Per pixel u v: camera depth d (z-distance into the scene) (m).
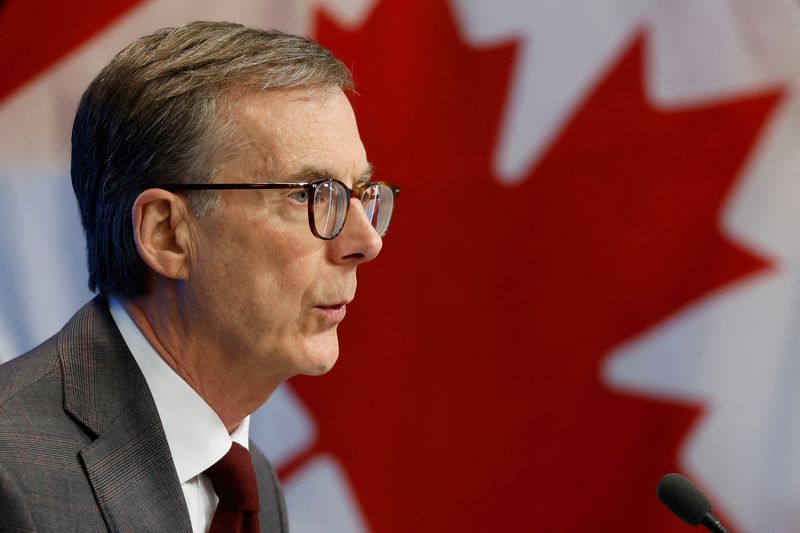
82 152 4.77
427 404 9.10
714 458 8.82
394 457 9.12
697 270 8.86
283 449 9.09
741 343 8.79
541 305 9.02
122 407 4.52
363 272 9.11
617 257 8.95
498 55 9.07
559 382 9.02
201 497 4.86
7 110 8.77
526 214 9.04
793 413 8.71
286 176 4.48
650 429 8.91
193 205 4.50
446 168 9.09
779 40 8.79
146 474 4.44
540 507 9.04
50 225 8.78
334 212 4.57
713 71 8.88
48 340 4.81
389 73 9.11
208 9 8.95
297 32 9.05
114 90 4.60
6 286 8.74
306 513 9.08
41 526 4.05
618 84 9.01
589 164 8.99
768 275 8.75
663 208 8.91
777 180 8.77
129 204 4.57
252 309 4.55
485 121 9.07
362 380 9.11
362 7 9.12
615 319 8.95
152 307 4.71
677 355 8.88
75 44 8.84
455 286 9.09
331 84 4.67
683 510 4.81
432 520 9.11
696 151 8.89
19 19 8.81
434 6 9.13
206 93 4.47
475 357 9.09
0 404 4.28
